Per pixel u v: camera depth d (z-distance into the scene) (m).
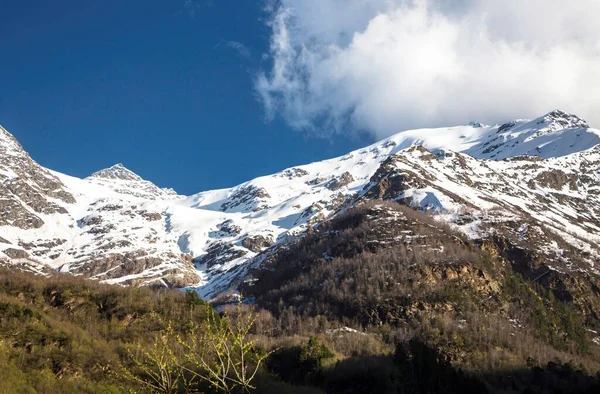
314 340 145.88
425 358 139.00
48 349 112.88
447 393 131.75
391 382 130.88
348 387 131.25
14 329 117.50
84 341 121.75
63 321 136.12
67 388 99.50
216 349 37.75
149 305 145.38
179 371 39.25
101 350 116.88
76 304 148.38
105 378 102.81
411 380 134.00
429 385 132.75
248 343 39.31
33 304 143.75
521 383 153.62
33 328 120.19
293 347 145.12
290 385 121.12
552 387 148.25
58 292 153.12
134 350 114.88
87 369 107.00
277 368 138.38
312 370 135.75
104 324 139.12
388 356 151.62
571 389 145.75
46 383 100.19
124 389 61.69
